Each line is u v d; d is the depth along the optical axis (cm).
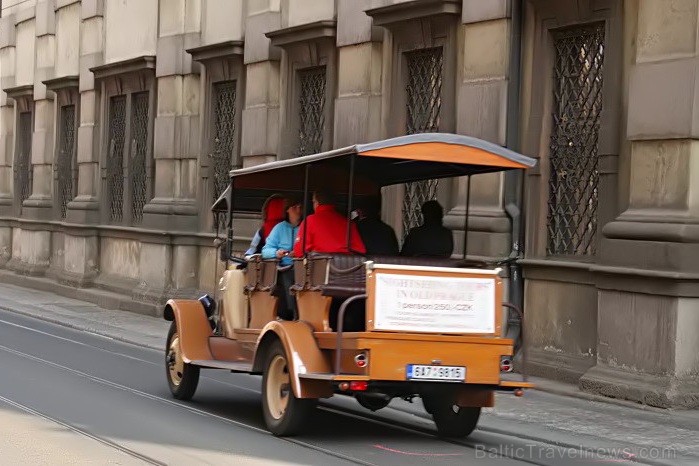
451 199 1770
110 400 1361
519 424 1255
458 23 1780
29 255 3512
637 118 1428
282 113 2258
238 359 1340
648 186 1415
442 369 1085
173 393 1415
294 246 1198
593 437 1173
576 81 1588
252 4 2378
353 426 1233
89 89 3127
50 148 3475
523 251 1638
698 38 1366
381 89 1962
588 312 1517
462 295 1098
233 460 993
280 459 1007
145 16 2828
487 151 1126
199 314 1414
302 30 2144
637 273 1386
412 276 1082
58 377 1555
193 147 2622
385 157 1105
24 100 3678
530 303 1619
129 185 2898
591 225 1550
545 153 1622
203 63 2566
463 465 1005
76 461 962
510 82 1661
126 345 2083
